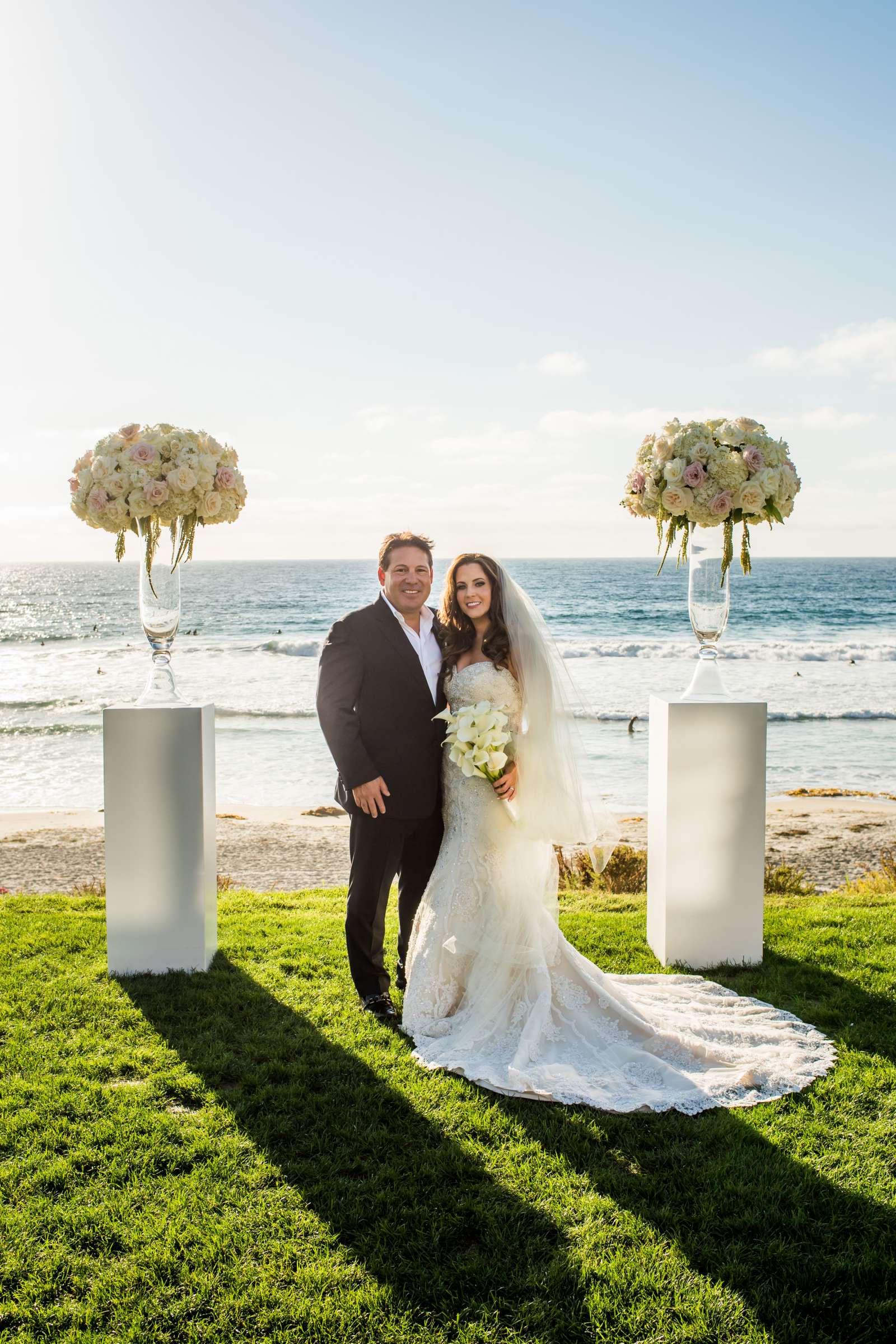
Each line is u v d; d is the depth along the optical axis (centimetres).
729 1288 226
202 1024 381
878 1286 227
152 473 435
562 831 386
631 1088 329
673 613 4884
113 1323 216
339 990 423
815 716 2108
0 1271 233
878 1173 274
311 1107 311
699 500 446
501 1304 220
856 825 1174
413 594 407
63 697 2489
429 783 403
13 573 11212
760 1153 285
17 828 1165
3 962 461
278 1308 219
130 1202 260
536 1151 287
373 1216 254
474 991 374
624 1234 246
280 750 1784
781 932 516
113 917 439
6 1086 326
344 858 1009
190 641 3953
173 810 435
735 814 454
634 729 1970
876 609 5078
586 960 399
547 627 409
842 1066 344
